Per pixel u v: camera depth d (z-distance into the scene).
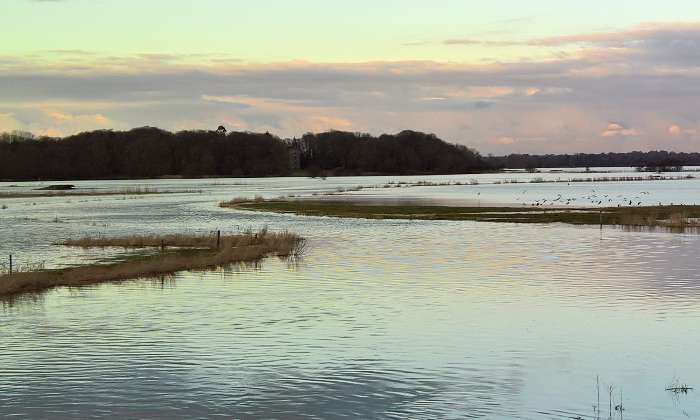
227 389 18.12
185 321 25.28
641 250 44.38
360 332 23.62
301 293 30.47
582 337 22.98
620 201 99.75
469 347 21.84
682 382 18.64
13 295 30.25
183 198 116.81
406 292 30.59
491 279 33.88
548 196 115.69
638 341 22.48
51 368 19.81
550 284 32.41
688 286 31.67
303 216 75.31
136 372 19.47
